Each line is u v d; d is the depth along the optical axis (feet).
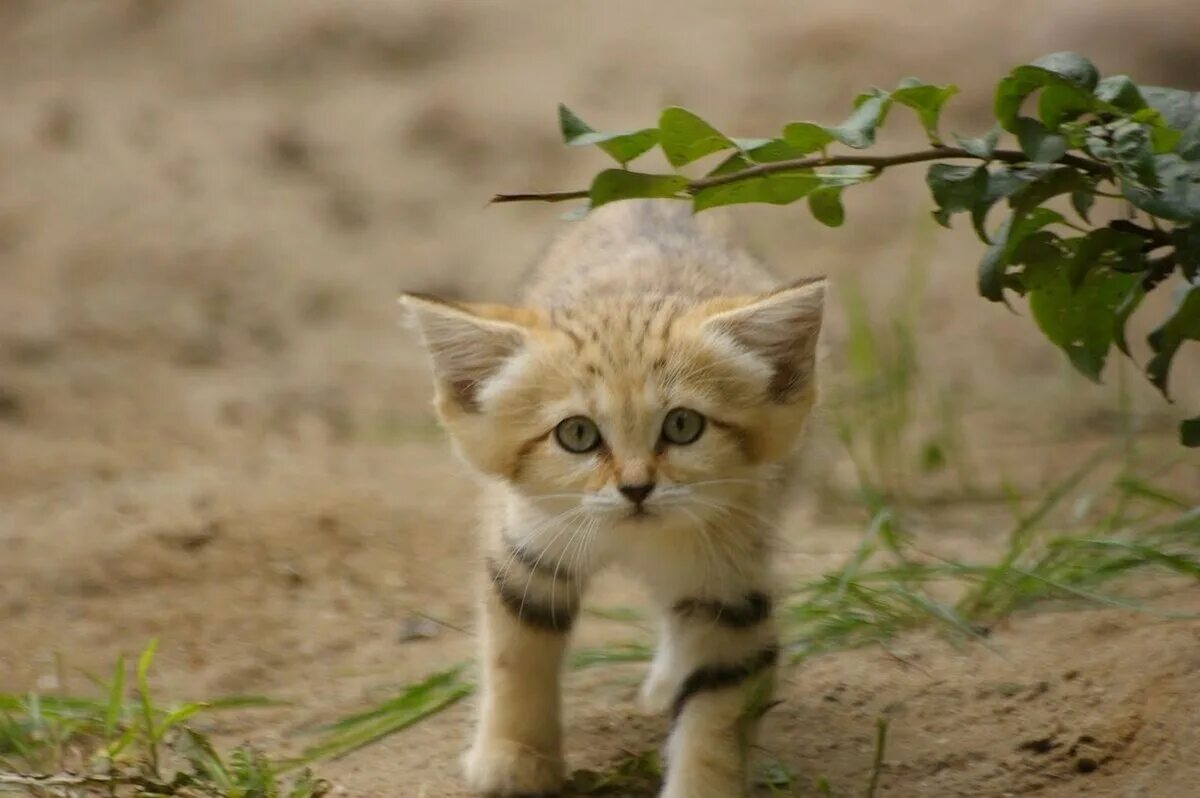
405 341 50.83
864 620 28.04
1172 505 31.22
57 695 28.45
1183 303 22.03
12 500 37.52
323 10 75.77
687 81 67.97
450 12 75.46
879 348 44.09
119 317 51.21
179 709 25.26
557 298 27.02
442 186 61.98
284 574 33.47
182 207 59.31
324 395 46.26
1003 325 49.62
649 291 26.20
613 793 24.57
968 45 68.69
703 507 22.85
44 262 54.65
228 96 69.62
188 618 31.68
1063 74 21.09
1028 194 21.97
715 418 22.91
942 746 24.12
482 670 25.35
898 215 58.44
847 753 24.35
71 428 42.68
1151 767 22.29
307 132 66.08
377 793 24.47
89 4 77.46
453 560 34.22
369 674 29.32
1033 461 38.42
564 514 23.30
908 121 63.41
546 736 24.70
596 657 28.40
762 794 23.68
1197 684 23.49
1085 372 23.66
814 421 26.94
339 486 38.04
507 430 23.38
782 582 26.35
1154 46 65.21
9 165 61.93
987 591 28.32
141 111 67.46
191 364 48.57
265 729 27.22
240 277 54.75
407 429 43.27
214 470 39.65
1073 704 24.27
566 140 21.33
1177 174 20.85
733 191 22.24
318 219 59.21
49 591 32.55
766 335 23.32
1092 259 22.40
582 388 22.74
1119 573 28.22
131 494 37.47
